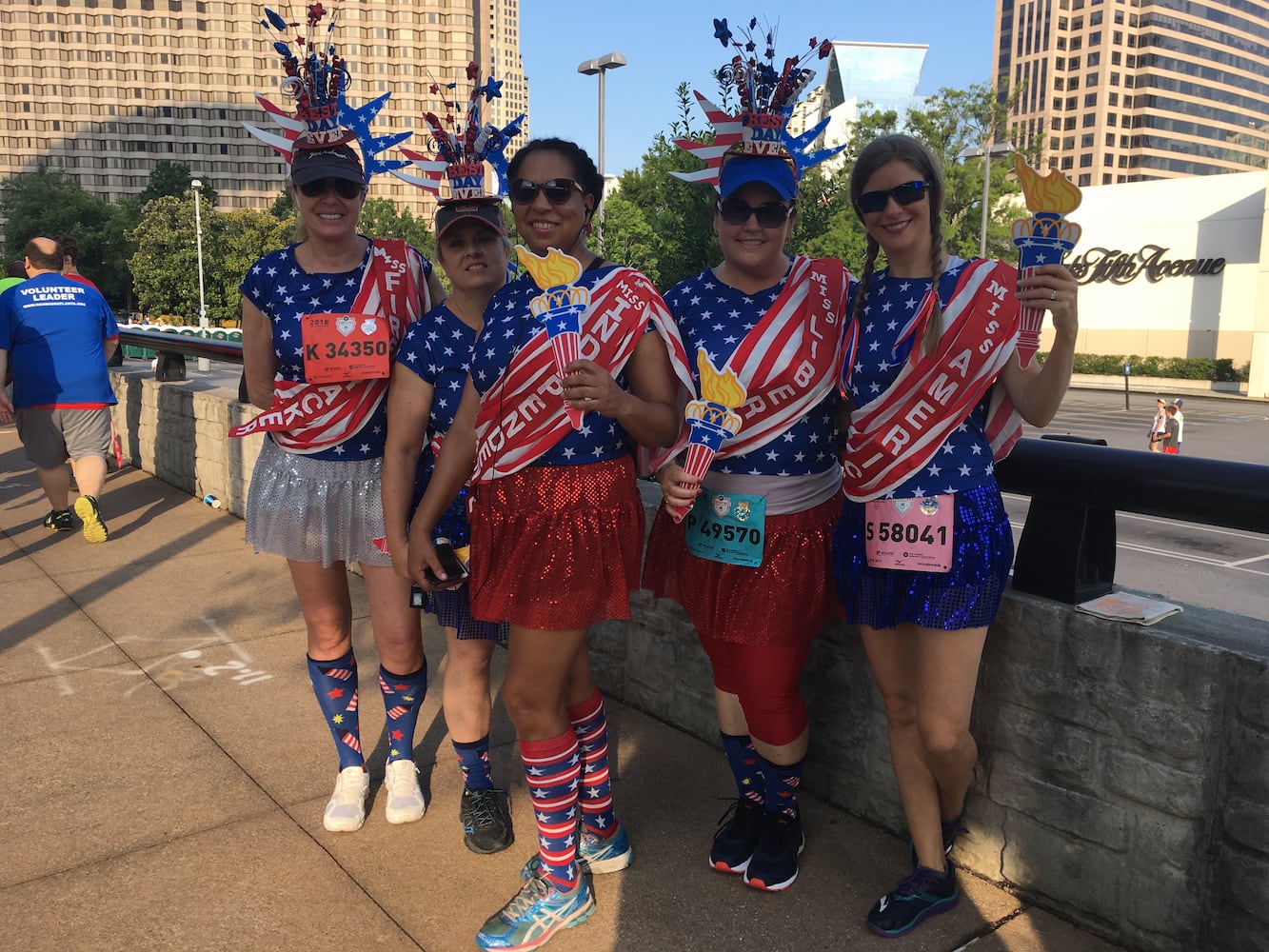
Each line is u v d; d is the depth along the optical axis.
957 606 2.06
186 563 5.40
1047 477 2.24
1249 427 25.61
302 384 2.66
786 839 2.48
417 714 2.87
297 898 2.40
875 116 35.34
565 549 2.11
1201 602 8.73
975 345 2.01
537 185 2.13
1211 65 126.31
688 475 2.05
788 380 2.23
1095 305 43.69
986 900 2.39
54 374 5.68
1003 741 2.38
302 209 2.60
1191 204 40.28
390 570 2.70
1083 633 2.18
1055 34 124.31
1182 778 2.04
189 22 140.50
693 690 3.32
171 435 7.33
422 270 2.79
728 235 2.25
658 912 2.37
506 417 2.11
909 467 2.07
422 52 140.50
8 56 137.25
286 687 3.72
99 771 3.05
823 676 2.83
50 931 2.25
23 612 4.57
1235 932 1.99
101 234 76.31
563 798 2.26
